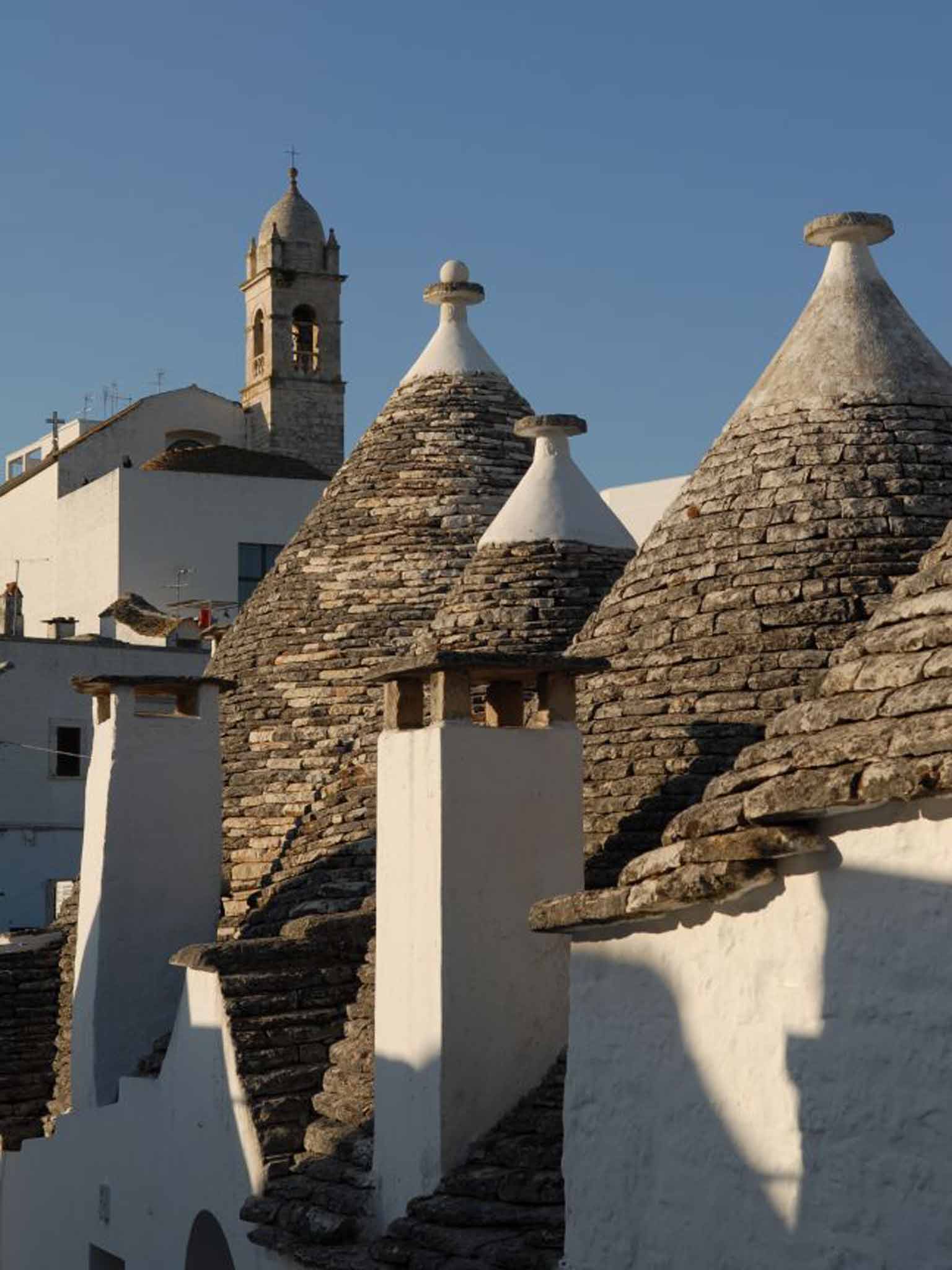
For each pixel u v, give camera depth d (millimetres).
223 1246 15180
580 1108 9984
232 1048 14281
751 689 14312
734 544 15000
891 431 15164
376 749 18344
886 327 15680
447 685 12609
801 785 8398
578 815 12781
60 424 55750
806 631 14383
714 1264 9055
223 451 46781
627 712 14766
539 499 18594
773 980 8812
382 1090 12734
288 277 54094
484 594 18297
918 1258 8070
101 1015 17156
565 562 18297
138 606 41281
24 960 19938
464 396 21203
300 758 19656
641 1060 9578
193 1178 14938
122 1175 16406
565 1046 12500
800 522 14852
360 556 20578
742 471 15336
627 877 9539
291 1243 12938
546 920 10031
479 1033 12312
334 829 18328
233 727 20250
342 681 19906
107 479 44594
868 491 14875
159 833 17531
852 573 14547
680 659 14742
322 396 53875
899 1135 8172
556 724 12914
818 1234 8500
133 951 17312
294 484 45531
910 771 7977
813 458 15109
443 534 20438
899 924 8211
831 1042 8492
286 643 20406
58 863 37875
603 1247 9766
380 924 12891
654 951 9531
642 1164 9539
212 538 44469
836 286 15898
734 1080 8992
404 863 12695
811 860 8617
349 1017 14398
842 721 8633
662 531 15602
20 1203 18922
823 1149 8508
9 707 37688
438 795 12406
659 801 14133
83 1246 17234
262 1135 13820
